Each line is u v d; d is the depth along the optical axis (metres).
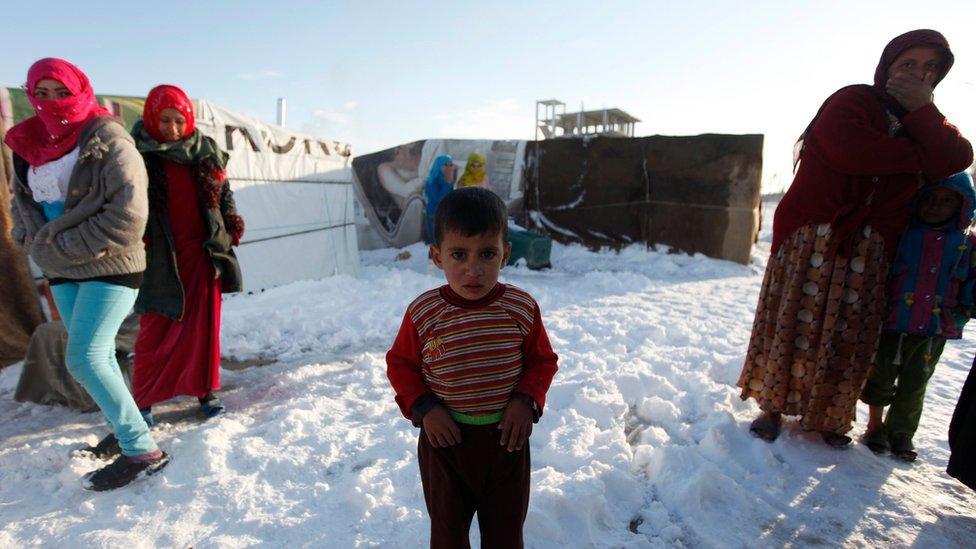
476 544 2.23
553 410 3.44
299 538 2.33
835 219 2.81
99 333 2.63
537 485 2.57
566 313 6.35
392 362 1.81
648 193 11.16
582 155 11.66
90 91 2.70
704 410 3.55
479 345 1.71
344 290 7.50
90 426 3.40
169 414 3.59
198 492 2.63
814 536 2.39
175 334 3.34
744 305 7.10
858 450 3.07
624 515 2.53
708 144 10.54
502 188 12.44
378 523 2.41
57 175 2.61
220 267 3.43
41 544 2.29
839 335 2.90
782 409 3.03
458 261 1.62
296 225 7.76
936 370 4.62
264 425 3.37
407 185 12.81
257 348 5.09
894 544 2.35
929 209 2.82
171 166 3.19
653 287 8.40
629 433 3.32
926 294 2.82
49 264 2.58
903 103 2.66
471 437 1.76
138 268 2.76
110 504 2.58
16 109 4.65
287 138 7.58
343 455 3.01
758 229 11.00
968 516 2.53
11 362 4.42
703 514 2.52
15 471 2.86
